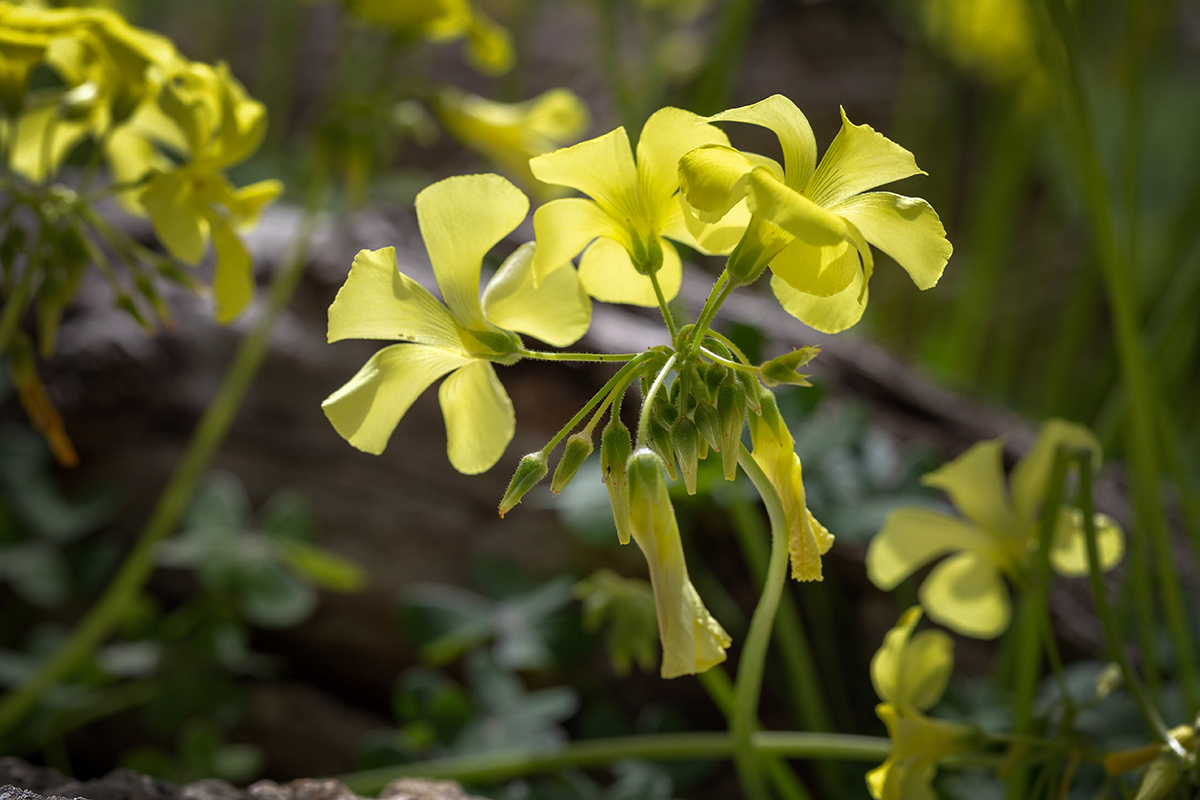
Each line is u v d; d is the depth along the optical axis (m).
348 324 0.40
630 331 0.67
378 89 0.61
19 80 0.46
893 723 0.44
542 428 0.64
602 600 0.50
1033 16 0.48
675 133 0.40
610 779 0.60
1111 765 0.43
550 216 0.40
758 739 0.48
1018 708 0.47
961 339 1.17
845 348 0.73
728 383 0.39
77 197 0.46
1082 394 1.25
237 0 1.68
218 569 0.60
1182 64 1.58
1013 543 0.47
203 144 0.45
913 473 0.59
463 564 0.64
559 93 0.61
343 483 0.66
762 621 0.42
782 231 0.39
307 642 0.65
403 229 0.76
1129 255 0.50
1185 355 0.84
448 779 0.49
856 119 1.65
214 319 0.69
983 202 1.34
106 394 0.66
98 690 0.63
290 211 0.82
